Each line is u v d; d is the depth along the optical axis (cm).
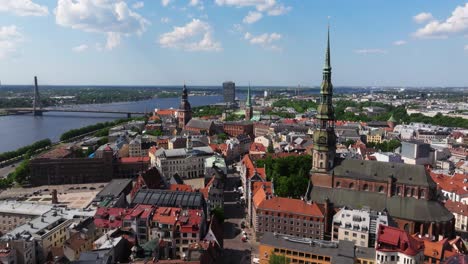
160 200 17362
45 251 14738
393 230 13088
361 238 14825
